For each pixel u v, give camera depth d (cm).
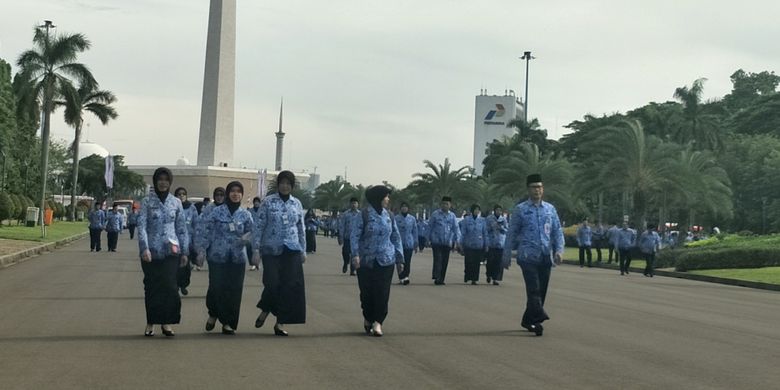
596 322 1471
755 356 1103
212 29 9131
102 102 6888
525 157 7138
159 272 1153
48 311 1462
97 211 3747
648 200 5381
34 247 3488
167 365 946
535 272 1261
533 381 889
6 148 5909
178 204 1167
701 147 7662
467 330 1304
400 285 2278
